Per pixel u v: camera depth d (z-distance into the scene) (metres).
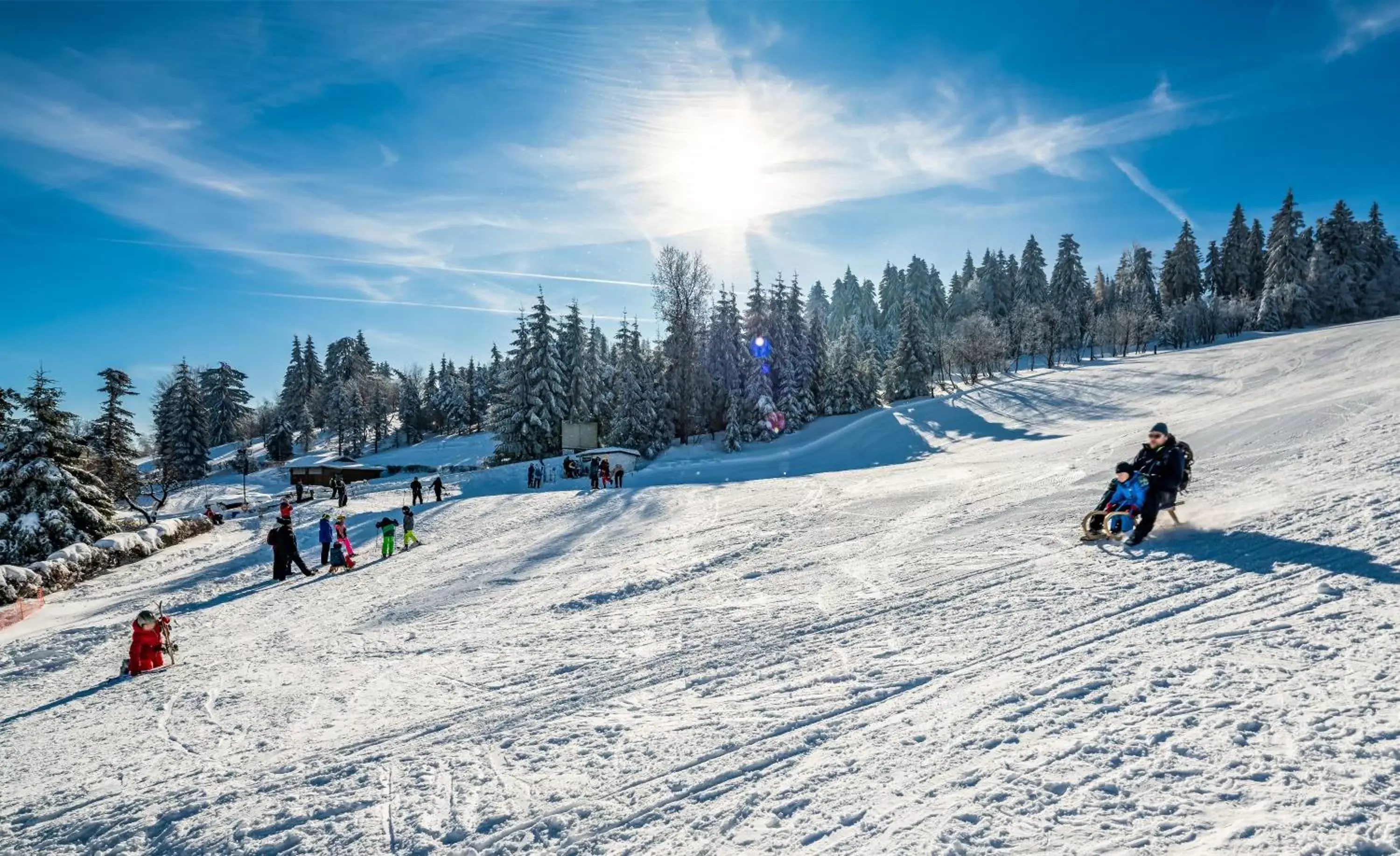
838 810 3.46
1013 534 9.88
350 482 55.53
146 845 4.23
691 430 50.44
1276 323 66.06
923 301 92.62
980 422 40.25
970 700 4.53
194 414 63.09
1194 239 82.25
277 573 16.17
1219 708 3.84
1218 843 2.74
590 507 22.83
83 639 12.39
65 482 24.58
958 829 3.12
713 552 12.55
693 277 51.06
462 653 7.99
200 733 6.42
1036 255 89.44
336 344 111.88
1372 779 3.00
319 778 4.82
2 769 6.27
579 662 6.89
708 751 4.37
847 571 9.41
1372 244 70.69
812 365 54.62
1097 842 2.88
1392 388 16.16
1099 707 4.10
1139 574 6.79
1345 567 5.89
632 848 3.39
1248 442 13.95
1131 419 32.03
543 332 48.12
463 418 86.38
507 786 4.27
